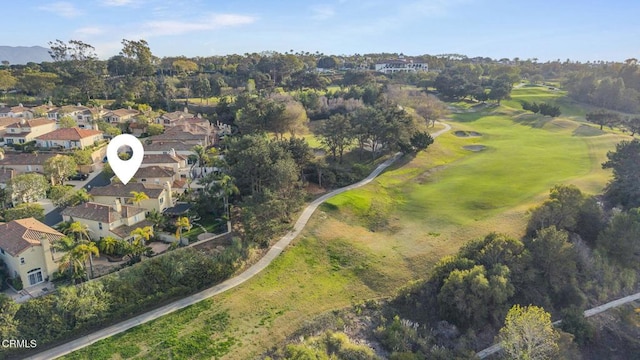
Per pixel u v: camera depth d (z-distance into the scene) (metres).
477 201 73.88
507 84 181.50
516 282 52.16
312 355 41.53
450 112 163.00
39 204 66.25
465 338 47.41
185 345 43.03
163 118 131.00
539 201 69.62
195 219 65.00
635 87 186.12
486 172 89.06
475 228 64.44
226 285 52.41
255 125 103.81
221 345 43.38
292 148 82.56
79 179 84.94
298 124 109.94
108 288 47.59
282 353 43.16
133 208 61.22
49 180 79.44
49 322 43.28
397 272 56.28
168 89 162.25
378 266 57.41
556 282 53.12
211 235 59.22
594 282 54.91
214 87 172.88
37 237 50.28
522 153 102.69
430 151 106.12
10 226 52.97
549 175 84.38
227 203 66.31
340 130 97.56
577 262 55.88
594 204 62.56
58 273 50.47
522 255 52.72
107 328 45.22
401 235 65.38
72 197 65.44
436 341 47.47
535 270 52.84
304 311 49.12
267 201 59.44
